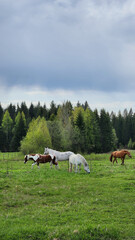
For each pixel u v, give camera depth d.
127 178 16.78
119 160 31.59
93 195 12.63
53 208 10.69
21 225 8.66
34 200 12.05
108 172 19.83
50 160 22.59
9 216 9.72
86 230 7.93
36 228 8.17
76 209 10.44
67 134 57.38
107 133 79.50
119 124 114.06
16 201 11.79
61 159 23.78
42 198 12.41
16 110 126.94
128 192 13.19
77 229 7.99
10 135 94.06
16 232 7.92
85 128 70.00
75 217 9.38
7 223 8.88
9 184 15.31
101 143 78.81
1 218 9.45
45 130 51.41
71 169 20.69
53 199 12.12
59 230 7.99
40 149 47.94
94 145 70.75
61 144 56.12
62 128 57.72
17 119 102.19
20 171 21.05
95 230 7.91
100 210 10.26
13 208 10.95
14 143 82.75
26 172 20.47
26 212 10.22
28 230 8.01
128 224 8.66
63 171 20.97
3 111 122.31
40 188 14.20
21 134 83.50
